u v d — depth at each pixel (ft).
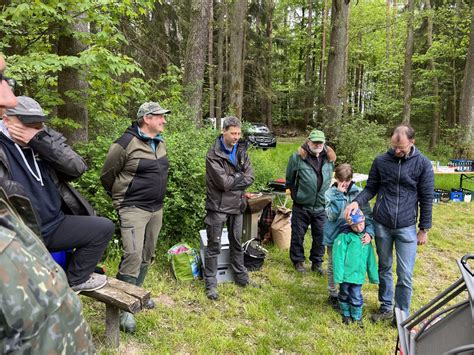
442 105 57.93
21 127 6.54
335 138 29.68
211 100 48.80
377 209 10.65
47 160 6.96
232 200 11.71
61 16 15.03
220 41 55.31
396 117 56.95
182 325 10.12
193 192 15.17
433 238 18.74
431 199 10.20
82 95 17.84
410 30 43.27
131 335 9.45
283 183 18.94
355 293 10.69
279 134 83.30
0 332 2.63
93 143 15.98
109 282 8.66
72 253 8.07
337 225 11.27
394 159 10.30
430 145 51.98
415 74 55.01
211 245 11.74
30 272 2.85
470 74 32.24
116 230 13.73
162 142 10.10
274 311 11.30
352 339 10.02
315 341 9.86
